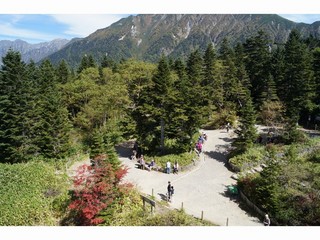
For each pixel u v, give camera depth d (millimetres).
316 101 54281
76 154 39312
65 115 41625
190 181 30859
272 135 43594
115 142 43125
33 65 63344
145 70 49250
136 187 27641
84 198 22344
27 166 32250
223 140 45125
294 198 23297
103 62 90188
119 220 22031
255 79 61688
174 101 36156
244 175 31250
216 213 24609
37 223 22844
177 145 37719
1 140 39500
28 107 40531
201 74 57562
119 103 47562
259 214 24625
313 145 37688
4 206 24125
